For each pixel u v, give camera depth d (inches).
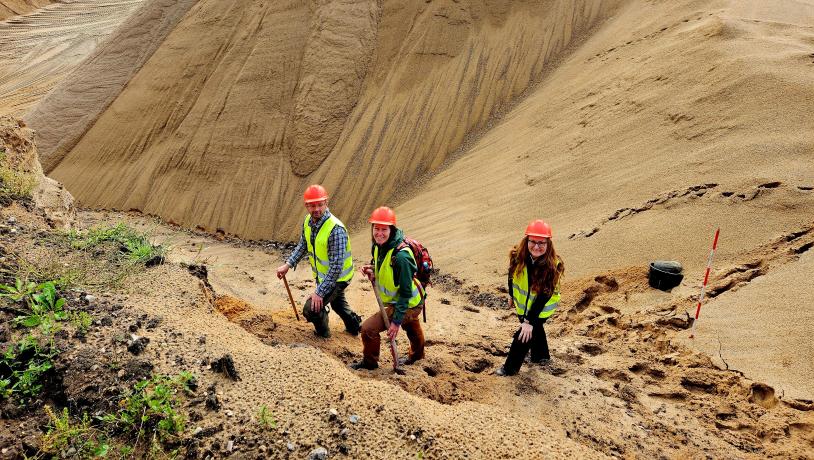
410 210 561.9
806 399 169.3
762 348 195.9
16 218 190.1
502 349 215.6
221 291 249.0
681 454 142.8
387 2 783.7
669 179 346.3
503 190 472.4
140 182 723.4
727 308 223.9
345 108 721.6
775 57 389.7
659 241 296.5
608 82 521.0
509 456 114.4
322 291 174.7
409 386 156.7
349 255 184.4
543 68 708.0
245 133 717.9
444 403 154.3
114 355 127.4
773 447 148.7
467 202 495.5
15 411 112.3
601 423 154.3
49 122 812.0
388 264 156.8
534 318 163.3
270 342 173.0
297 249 201.9
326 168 689.0
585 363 200.4
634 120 432.1
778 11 507.8
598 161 419.5
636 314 242.1
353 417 118.2
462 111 690.2
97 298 149.7
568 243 335.9
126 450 108.2
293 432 114.2
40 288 143.3
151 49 827.4
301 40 757.3
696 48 451.8
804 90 343.6
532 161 489.4
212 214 679.7
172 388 122.2
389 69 738.2
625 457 138.8
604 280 284.2
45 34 1482.5
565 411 159.0
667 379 188.7
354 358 184.4
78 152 779.4
